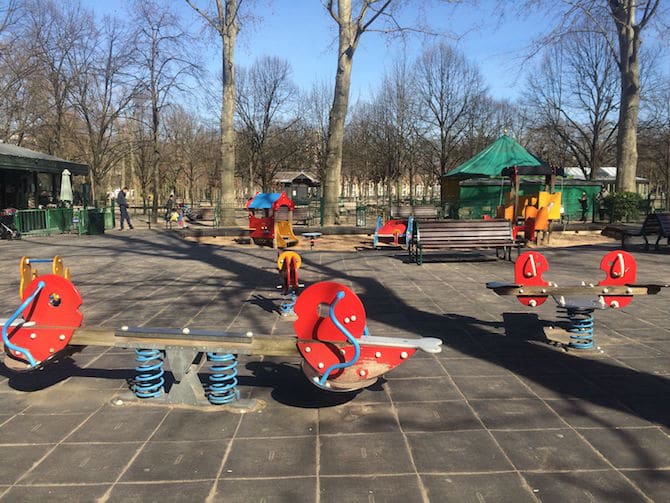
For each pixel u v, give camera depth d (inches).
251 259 478.0
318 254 510.9
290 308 260.7
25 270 159.9
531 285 196.4
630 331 225.9
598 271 390.9
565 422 137.3
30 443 128.0
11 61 1180.5
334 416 142.5
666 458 118.1
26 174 984.3
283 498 103.8
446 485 108.0
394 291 320.5
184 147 2064.5
